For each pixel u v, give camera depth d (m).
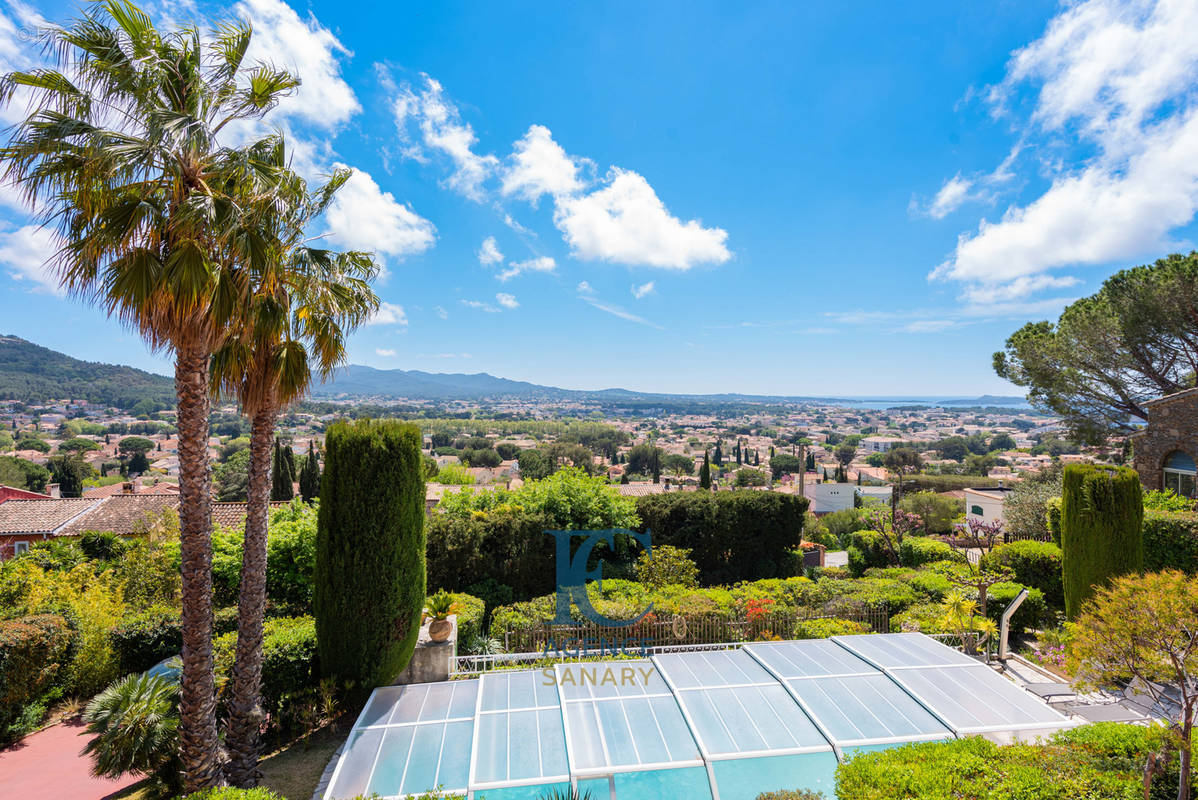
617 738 6.39
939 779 5.19
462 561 14.13
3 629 8.66
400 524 8.38
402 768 6.05
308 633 8.63
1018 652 11.05
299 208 7.29
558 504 15.77
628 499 17.56
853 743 6.23
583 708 7.00
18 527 22.44
